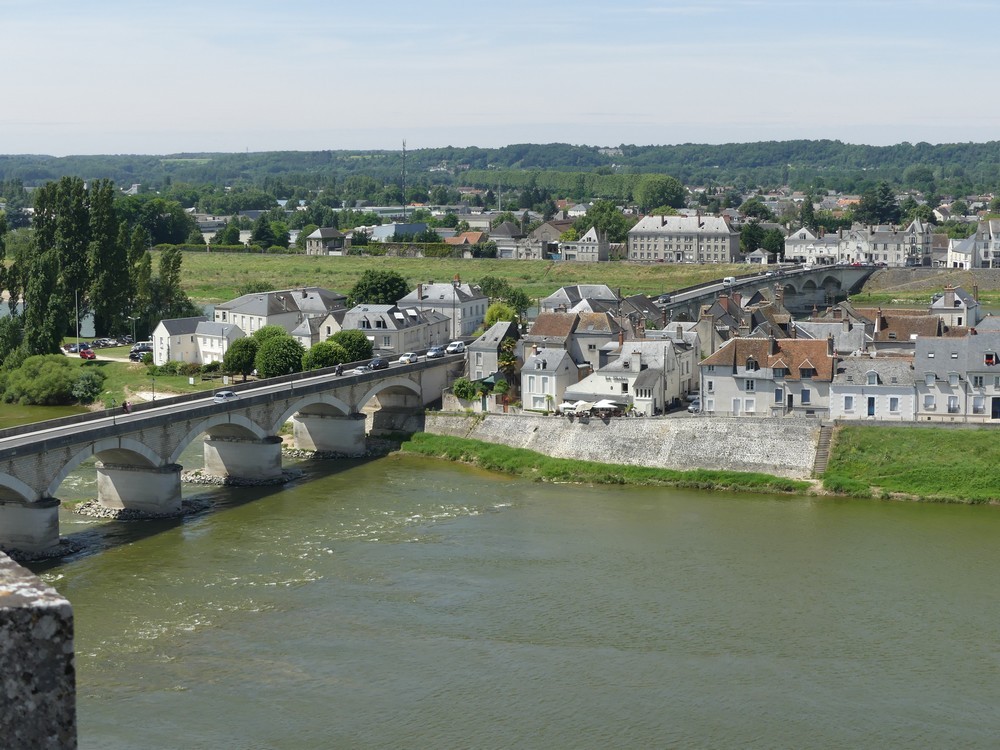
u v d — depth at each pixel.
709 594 119.88
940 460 160.12
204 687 97.50
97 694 95.88
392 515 150.50
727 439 170.88
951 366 170.62
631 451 175.12
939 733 90.50
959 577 124.81
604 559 131.38
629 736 89.62
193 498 160.25
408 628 110.44
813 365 179.88
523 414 189.12
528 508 154.38
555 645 106.56
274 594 119.38
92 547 136.62
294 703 94.69
